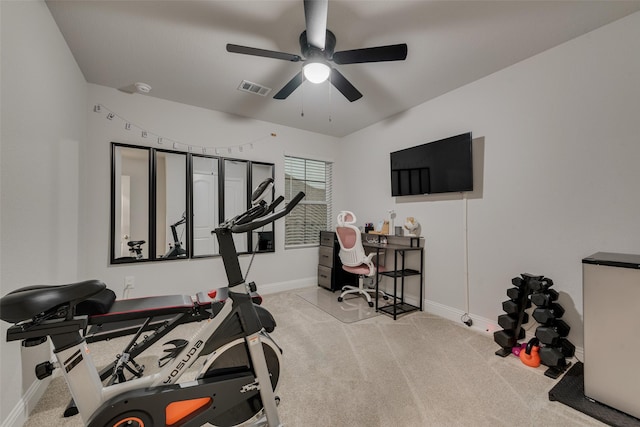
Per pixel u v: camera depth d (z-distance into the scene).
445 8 1.72
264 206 1.30
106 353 2.12
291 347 2.21
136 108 2.89
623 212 1.81
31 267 1.50
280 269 3.95
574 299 2.01
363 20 1.82
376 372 1.85
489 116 2.53
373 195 3.92
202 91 2.87
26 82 1.45
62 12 1.74
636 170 1.76
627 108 1.79
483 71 2.47
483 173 2.58
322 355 2.08
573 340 2.00
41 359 1.61
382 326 2.65
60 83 1.94
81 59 2.26
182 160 3.15
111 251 2.73
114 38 2.00
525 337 2.26
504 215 2.43
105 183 2.71
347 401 1.56
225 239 1.26
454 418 1.43
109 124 2.75
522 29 1.92
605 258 1.57
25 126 1.44
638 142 1.75
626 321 1.43
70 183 2.16
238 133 3.56
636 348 1.40
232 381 1.20
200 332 1.21
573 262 2.02
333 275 3.88
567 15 1.78
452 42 2.06
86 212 2.61
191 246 3.17
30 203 1.50
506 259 2.41
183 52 2.19
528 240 2.27
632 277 1.41
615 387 1.45
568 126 2.05
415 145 3.26
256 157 3.71
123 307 1.88
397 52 1.81
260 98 3.04
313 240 4.31
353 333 2.49
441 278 2.96
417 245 3.20
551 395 1.56
